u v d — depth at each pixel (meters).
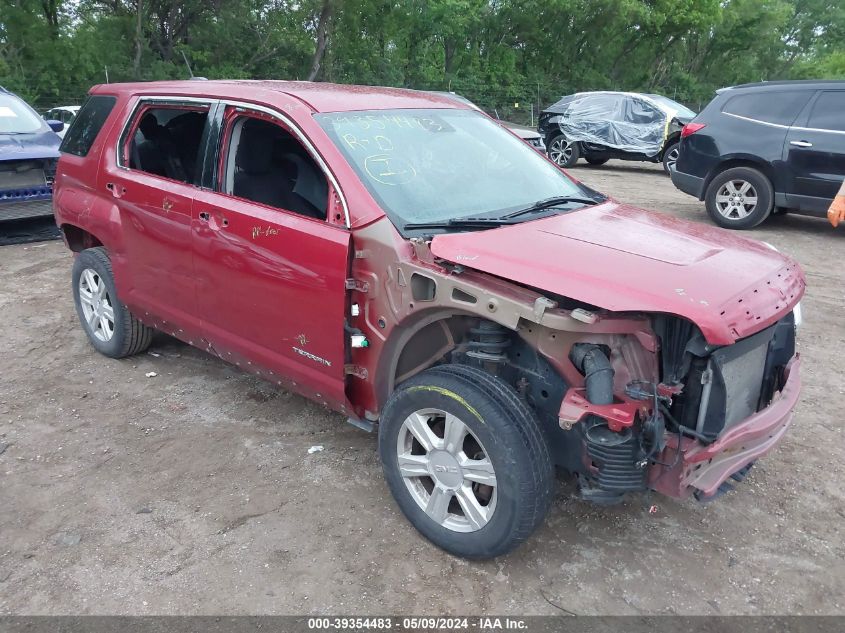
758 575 3.06
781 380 3.22
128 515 3.43
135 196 4.35
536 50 41.47
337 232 3.26
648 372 2.74
